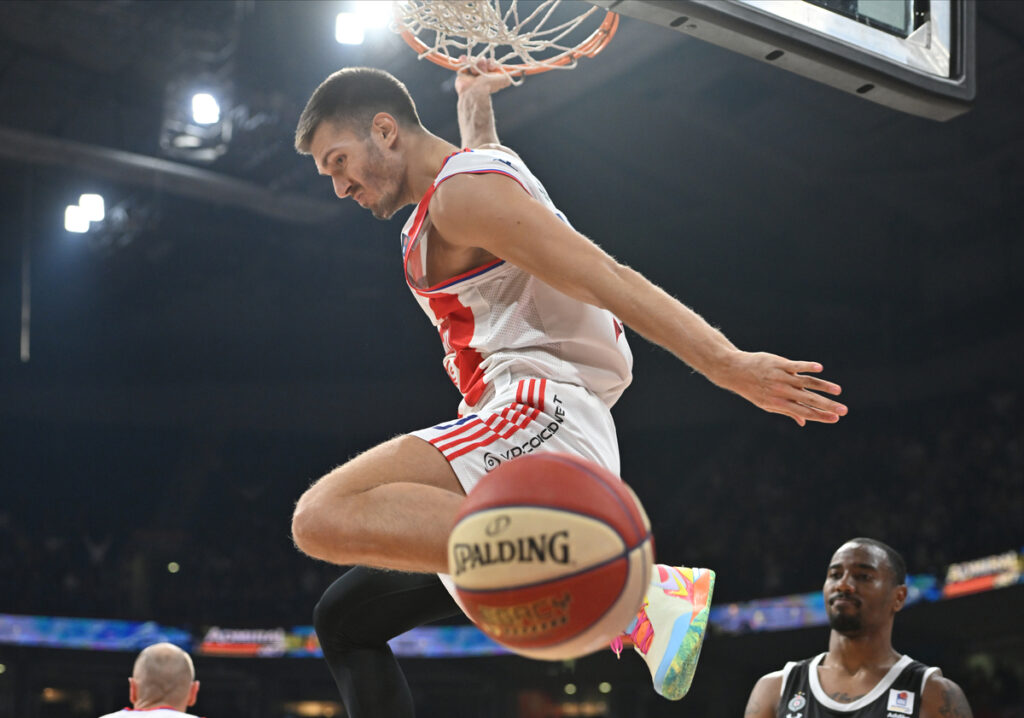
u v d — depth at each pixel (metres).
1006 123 12.58
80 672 14.77
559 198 15.03
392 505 1.66
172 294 16.95
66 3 10.37
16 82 11.77
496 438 1.75
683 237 15.71
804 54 2.41
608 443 1.85
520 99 11.52
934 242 15.51
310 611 15.92
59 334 17.00
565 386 1.82
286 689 15.51
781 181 14.10
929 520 14.05
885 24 2.56
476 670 15.59
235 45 10.91
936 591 12.66
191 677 3.69
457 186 1.72
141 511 17.34
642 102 12.59
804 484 15.77
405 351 18.00
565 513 1.29
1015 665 12.78
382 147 1.94
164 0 10.52
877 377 16.14
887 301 16.31
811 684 3.03
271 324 17.62
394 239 15.75
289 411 17.78
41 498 17.06
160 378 17.56
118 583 15.70
